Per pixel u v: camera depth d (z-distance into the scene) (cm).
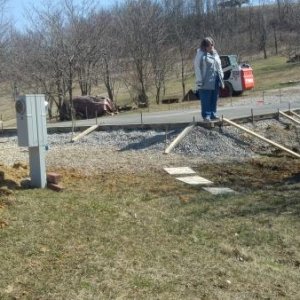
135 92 3559
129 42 3219
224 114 1619
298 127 1534
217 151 1273
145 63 3231
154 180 1026
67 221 723
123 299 515
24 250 615
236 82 2953
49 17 2983
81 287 534
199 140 1313
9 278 546
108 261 599
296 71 4741
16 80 2978
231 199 901
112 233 692
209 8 8119
